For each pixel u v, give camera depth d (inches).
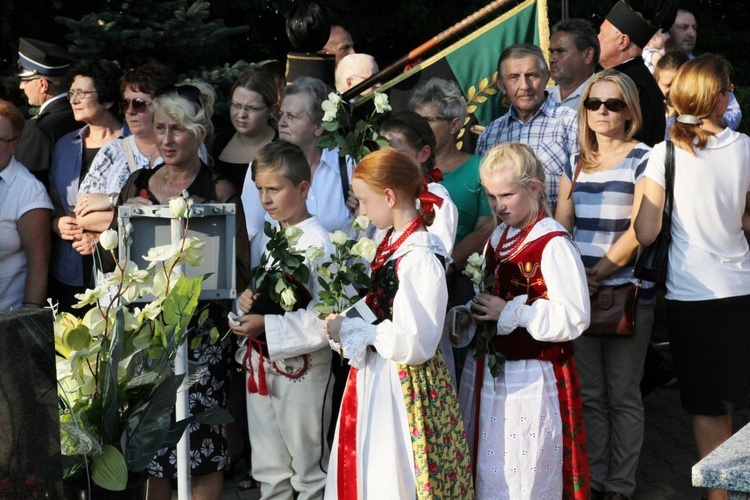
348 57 329.1
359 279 186.4
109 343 130.9
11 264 255.3
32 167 294.5
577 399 195.8
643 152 226.4
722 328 209.9
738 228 211.9
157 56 371.9
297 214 204.4
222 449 203.5
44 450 116.6
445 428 180.9
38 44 311.4
